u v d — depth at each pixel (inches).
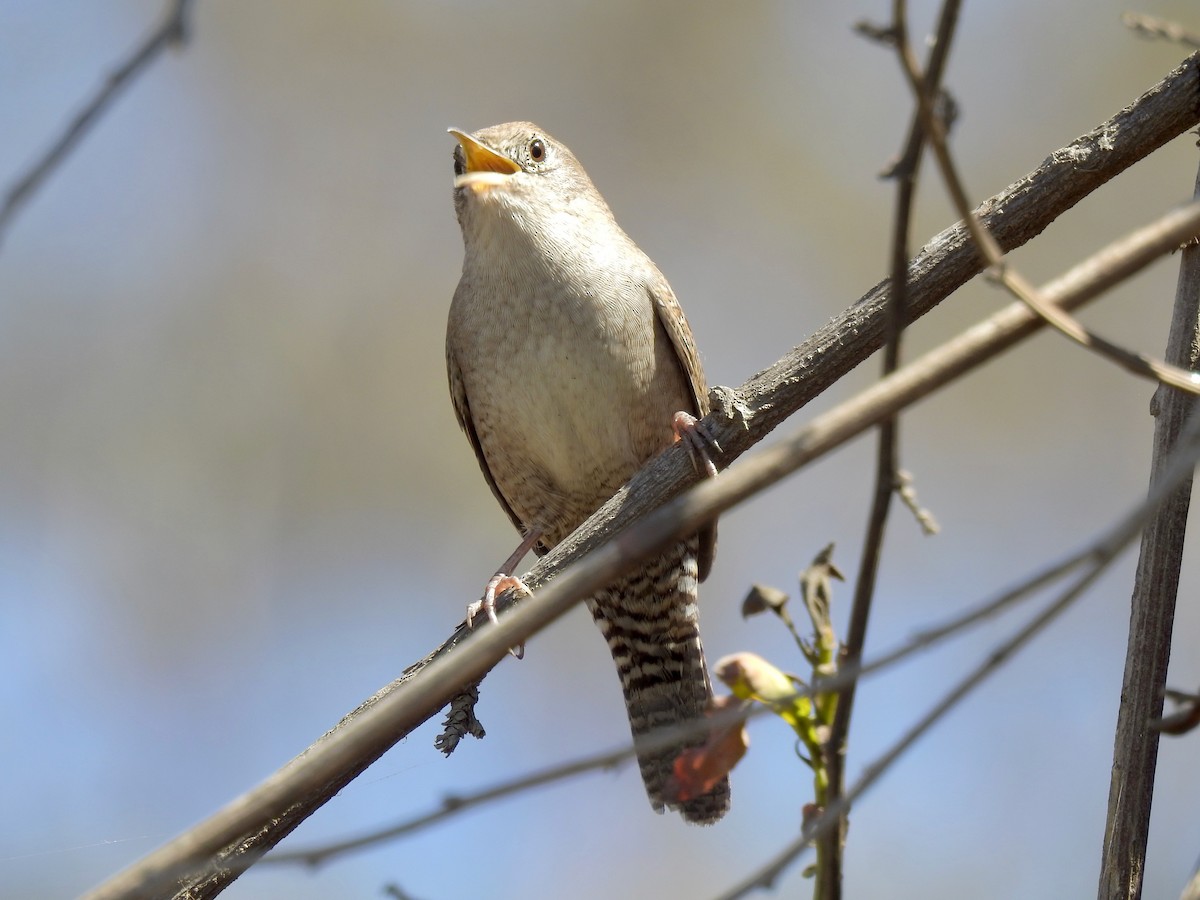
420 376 557.9
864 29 147.9
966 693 145.8
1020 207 260.7
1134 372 156.2
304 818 227.5
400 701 152.3
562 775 156.0
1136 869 196.4
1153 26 225.9
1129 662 207.3
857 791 147.9
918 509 156.1
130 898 151.2
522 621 149.9
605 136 584.7
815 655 186.1
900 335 152.3
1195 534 475.8
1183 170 548.7
